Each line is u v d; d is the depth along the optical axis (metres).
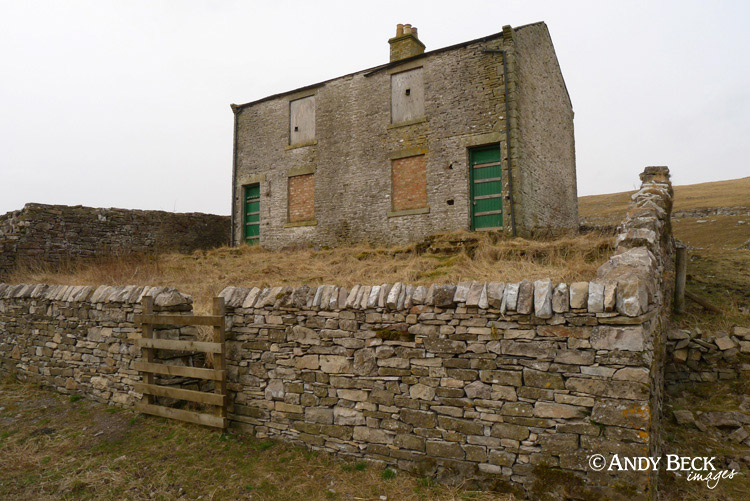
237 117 15.72
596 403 3.56
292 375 5.02
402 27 13.02
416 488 4.06
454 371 4.15
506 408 3.90
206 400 5.23
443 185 11.57
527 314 3.85
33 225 11.97
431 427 4.22
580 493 3.55
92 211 13.42
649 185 7.49
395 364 4.43
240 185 15.53
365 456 4.54
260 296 5.36
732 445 5.39
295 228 14.12
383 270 8.78
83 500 4.06
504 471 3.88
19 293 7.68
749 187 38.84
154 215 15.06
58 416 5.95
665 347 6.63
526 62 11.62
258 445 4.97
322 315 4.86
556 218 13.17
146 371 5.61
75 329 6.78
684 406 6.30
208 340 6.30
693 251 13.32
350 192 13.12
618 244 4.95
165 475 4.43
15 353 7.65
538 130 12.22
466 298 4.11
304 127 14.27
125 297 6.09
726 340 6.79
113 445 5.06
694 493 4.34
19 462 4.73
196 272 10.87
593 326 3.61
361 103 13.06
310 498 4.01
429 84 11.92
